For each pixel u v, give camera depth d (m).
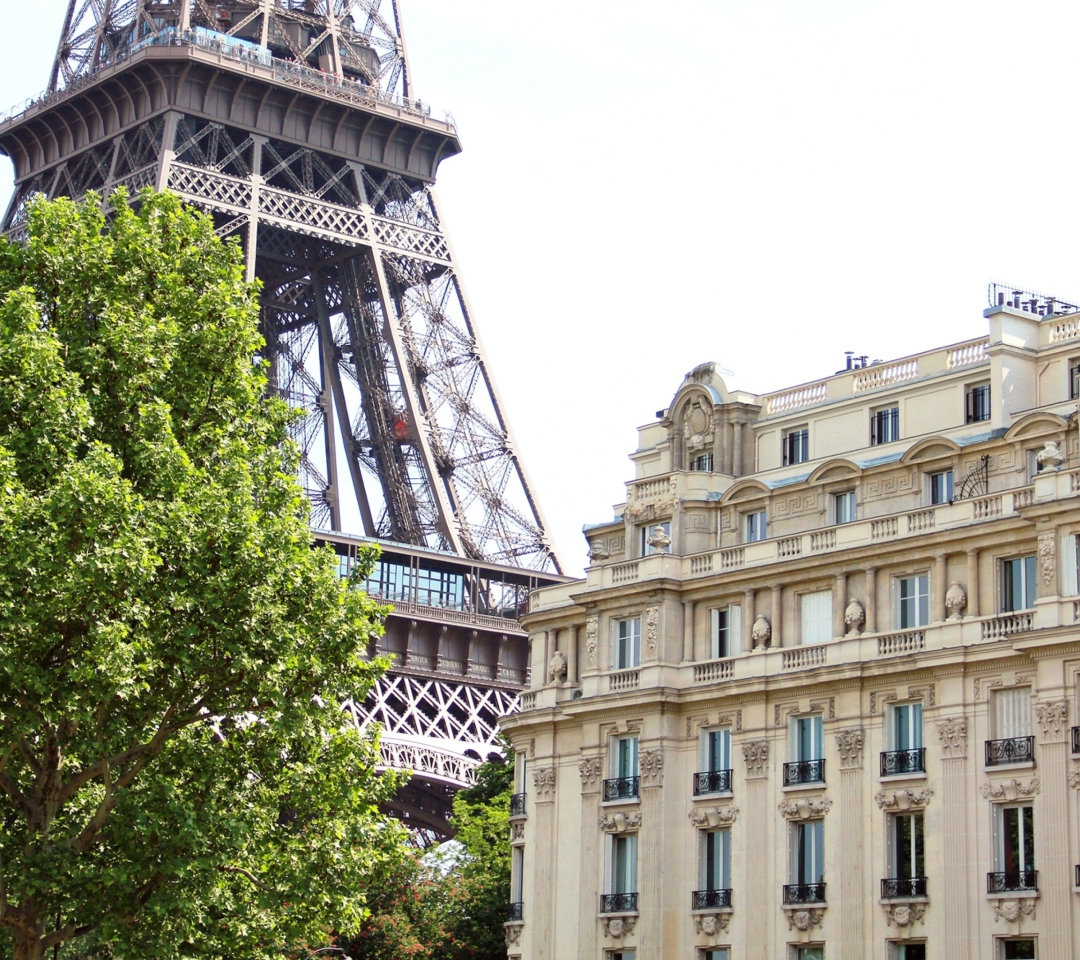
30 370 79.69
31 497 78.00
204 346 86.81
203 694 82.38
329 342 192.50
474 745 158.75
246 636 80.19
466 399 182.25
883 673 103.31
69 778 86.19
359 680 84.44
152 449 81.00
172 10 184.50
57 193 181.88
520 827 121.19
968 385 110.50
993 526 100.56
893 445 111.69
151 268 88.19
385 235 184.38
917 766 101.19
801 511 113.88
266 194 176.50
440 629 162.75
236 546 80.38
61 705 77.06
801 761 106.75
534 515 176.88
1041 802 95.81
